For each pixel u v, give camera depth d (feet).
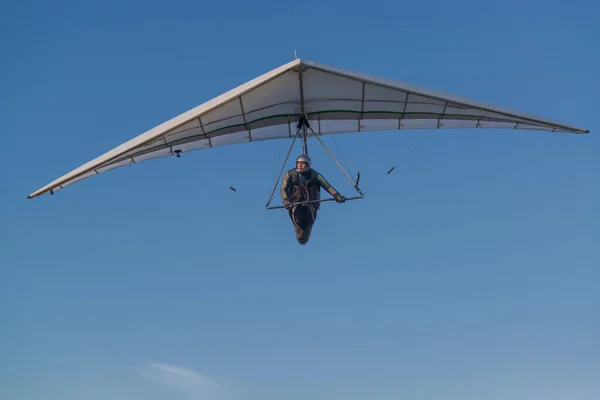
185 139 69.87
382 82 58.49
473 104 60.49
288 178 63.36
